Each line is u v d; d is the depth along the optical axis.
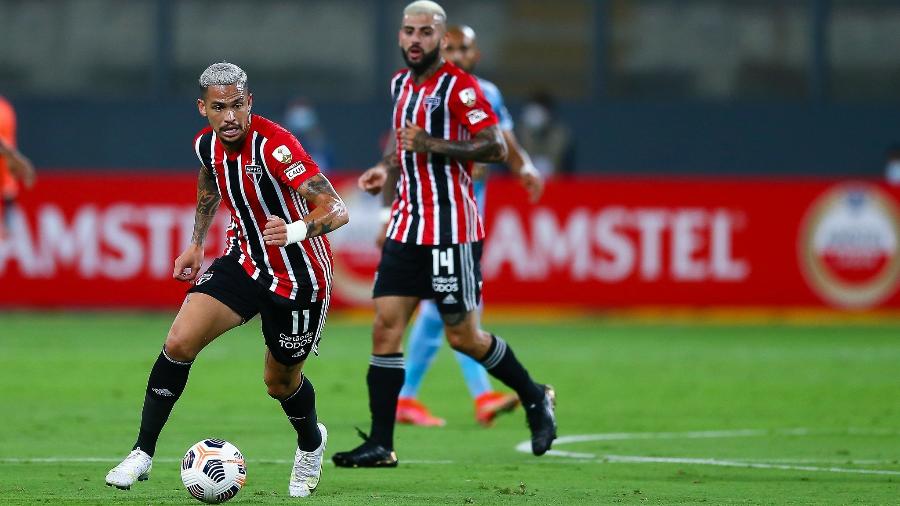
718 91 91.31
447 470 29.00
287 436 34.16
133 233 66.50
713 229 67.19
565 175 77.50
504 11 91.25
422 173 28.95
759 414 39.53
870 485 27.27
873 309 68.00
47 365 49.50
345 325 64.81
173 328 23.52
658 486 26.97
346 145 91.06
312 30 91.25
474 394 36.91
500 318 69.56
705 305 67.25
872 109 90.56
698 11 91.00
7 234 61.38
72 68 91.31
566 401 42.16
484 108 28.80
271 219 22.73
